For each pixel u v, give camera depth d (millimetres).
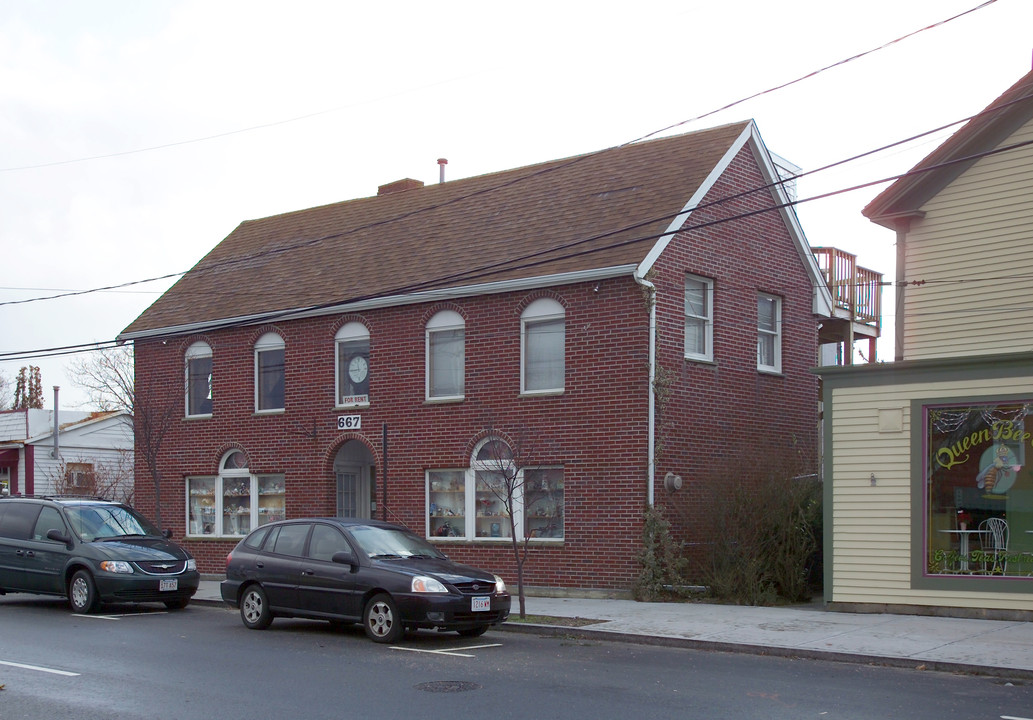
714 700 9820
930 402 15500
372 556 14148
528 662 12156
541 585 19438
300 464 23391
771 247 22203
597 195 21859
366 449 23891
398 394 21859
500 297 20516
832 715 9141
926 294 16594
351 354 22969
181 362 25859
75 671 11484
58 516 18266
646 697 9969
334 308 22656
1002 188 16062
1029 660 11633
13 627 15500
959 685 10727
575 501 19188
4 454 37500
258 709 9445
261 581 15039
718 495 18062
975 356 15102
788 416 22172
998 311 15930
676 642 13617
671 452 18969
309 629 15156
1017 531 14805
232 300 25688
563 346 19750
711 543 18156
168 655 12641
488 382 20516
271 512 24062
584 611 16469
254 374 24516
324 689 10398
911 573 15422
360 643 13688
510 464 19812
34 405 66375
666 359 19094
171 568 17719
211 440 25047
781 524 17625
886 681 10938
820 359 25531
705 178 20266
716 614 15953
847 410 16188
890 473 15742
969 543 15133
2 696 10070
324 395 23094
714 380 20250
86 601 17266
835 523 16125
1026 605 14555
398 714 9219
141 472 26344
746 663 12203
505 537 20141
